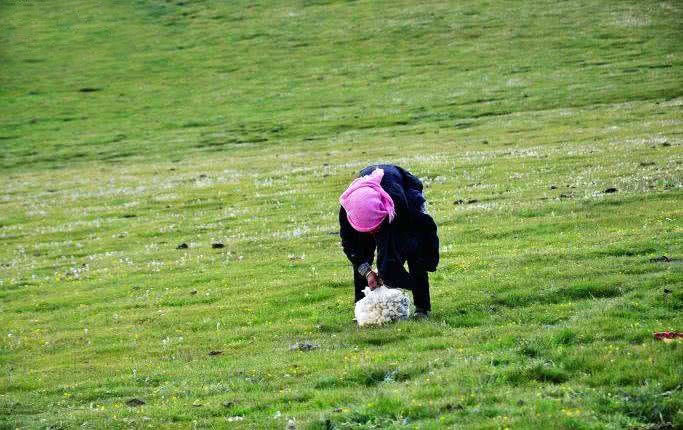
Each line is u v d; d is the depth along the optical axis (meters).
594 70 70.50
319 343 15.06
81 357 16.66
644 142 38.91
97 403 13.12
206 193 40.00
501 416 9.75
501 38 87.12
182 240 30.42
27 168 58.44
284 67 87.19
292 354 14.45
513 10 97.50
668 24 84.19
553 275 17.44
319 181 39.69
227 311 19.02
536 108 59.69
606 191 27.78
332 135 59.28
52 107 80.25
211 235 30.53
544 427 9.25
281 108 71.56
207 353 15.68
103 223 35.88
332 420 10.51
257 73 86.19
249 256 25.75
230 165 49.56
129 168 53.94
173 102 78.62
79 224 36.34
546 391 10.52
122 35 105.69
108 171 53.50
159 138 65.19
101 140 66.50
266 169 46.03
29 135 70.31
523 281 17.17
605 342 12.18
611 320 13.30
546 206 26.45
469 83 71.81
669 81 62.59
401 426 9.97
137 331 18.38
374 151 48.88
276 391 12.47
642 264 17.45
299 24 102.62
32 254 31.28
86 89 86.19
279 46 95.06
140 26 108.81
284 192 37.53
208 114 72.50
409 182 15.05
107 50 100.31
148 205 38.94
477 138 49.56
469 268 19.58
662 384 10.23
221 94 79.69
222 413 11.71
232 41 99.12
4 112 79.19
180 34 104.06
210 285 22.33
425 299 15.37
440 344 13.47
